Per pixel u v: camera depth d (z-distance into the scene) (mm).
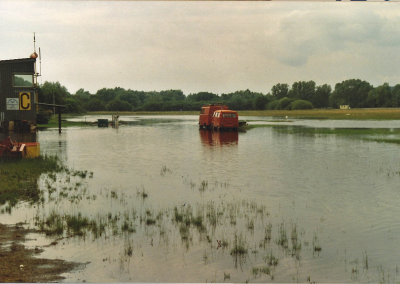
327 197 15203
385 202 14477
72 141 38094
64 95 145375
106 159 25438
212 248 10125
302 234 11125
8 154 23219
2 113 41906
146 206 13852
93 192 15898
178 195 15508
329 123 73938
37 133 48250
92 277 8445
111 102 186375
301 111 155250
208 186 17172
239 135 46000
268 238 10828
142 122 84312
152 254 9719
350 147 32469
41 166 21266
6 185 16406
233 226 11781
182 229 11453
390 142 36500
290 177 19219
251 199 14891
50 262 9133
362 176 19438
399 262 9367
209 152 29359
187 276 8617
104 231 11203
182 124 75312
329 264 9258
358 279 8531
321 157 26406
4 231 11086
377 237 10922
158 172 20562
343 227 11719
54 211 13117
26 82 42156
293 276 8688
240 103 199500
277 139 40312
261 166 22609
